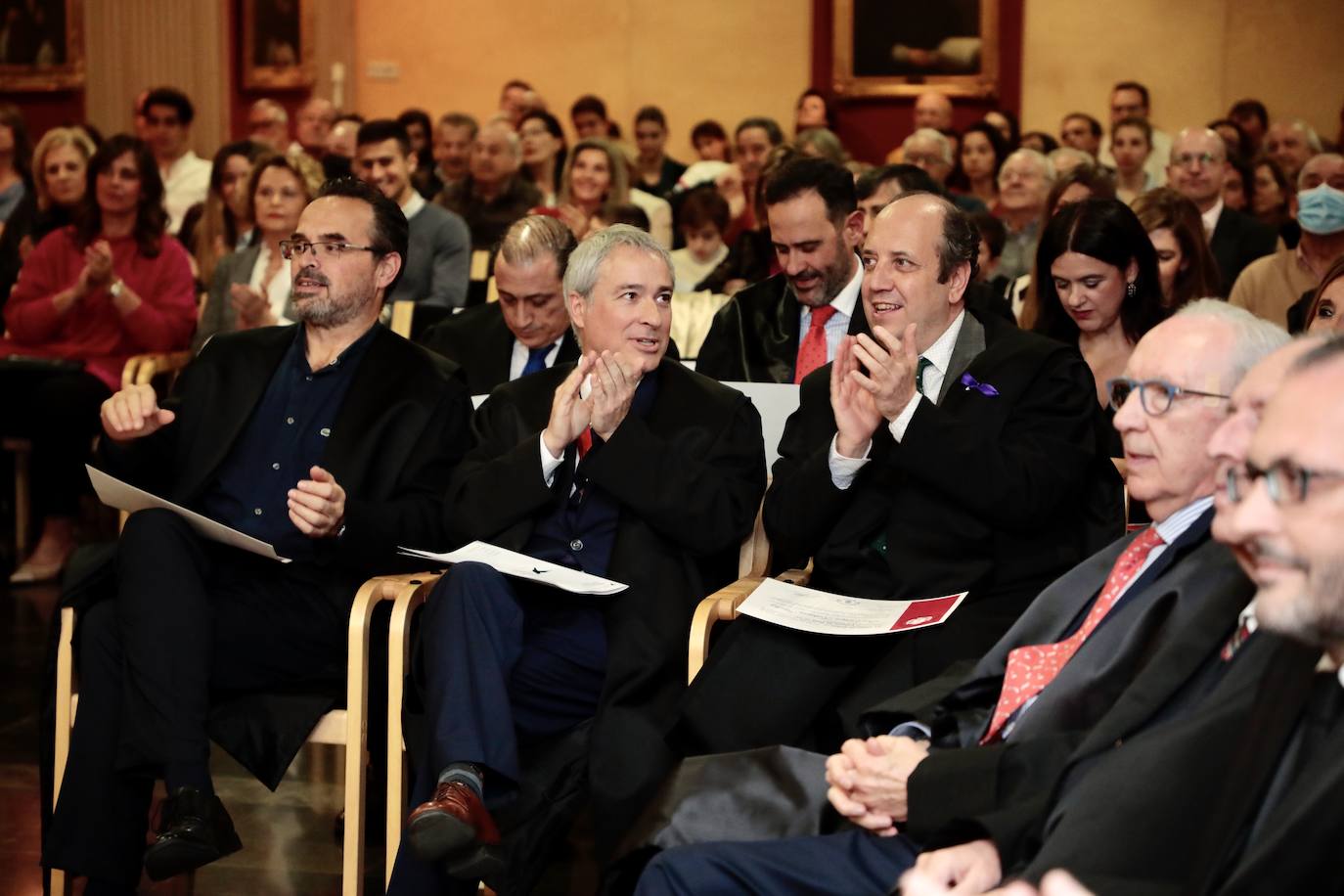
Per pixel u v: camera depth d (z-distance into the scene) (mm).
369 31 15320
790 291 5562
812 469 3959
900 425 3812
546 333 5352
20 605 7129
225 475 4371
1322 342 2184
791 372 5445
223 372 4480
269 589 4145
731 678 3736
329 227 4398
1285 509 2047
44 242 7805
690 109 14938
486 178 9734
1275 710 2170
